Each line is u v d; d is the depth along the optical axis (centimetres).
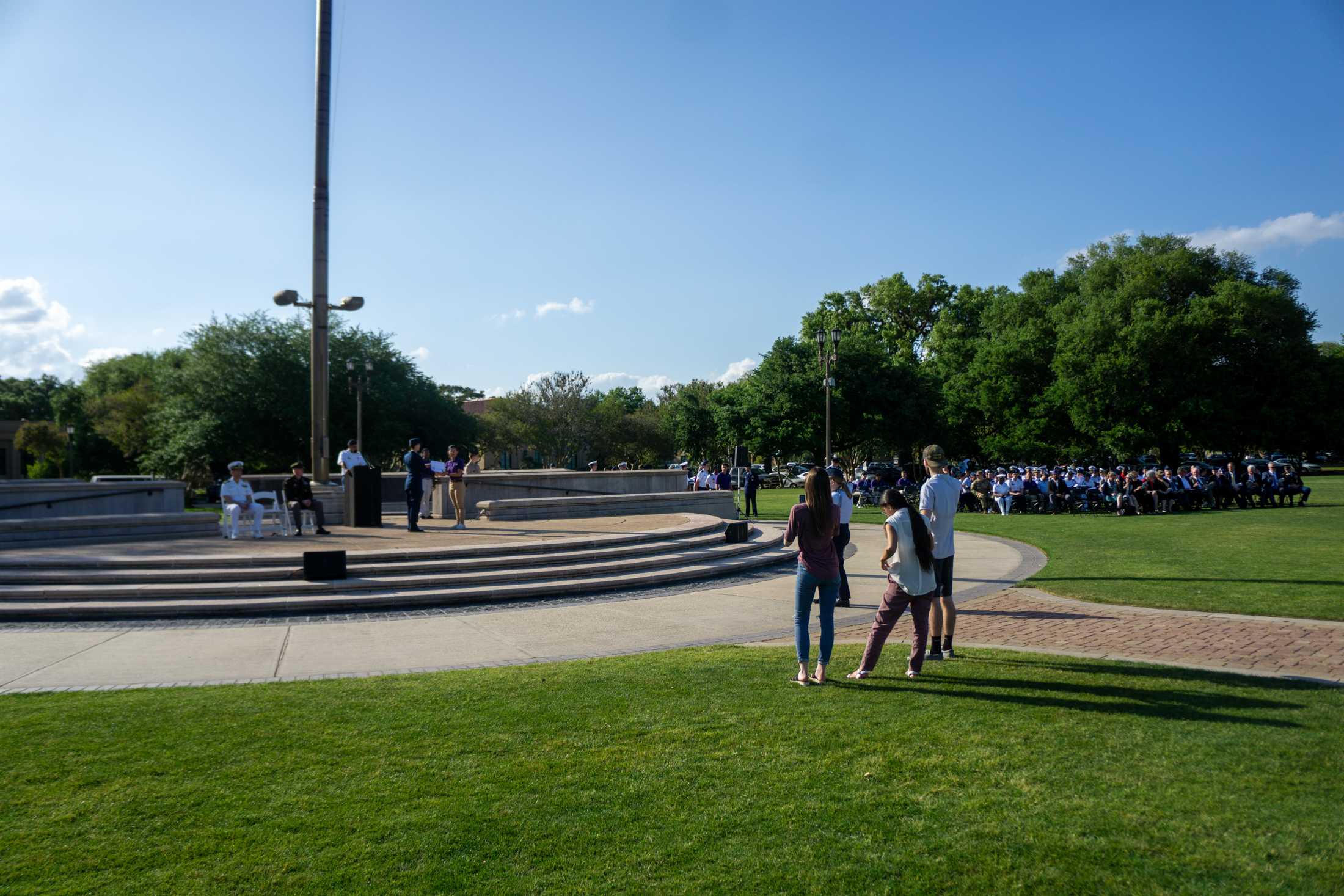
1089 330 4756
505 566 1243
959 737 521
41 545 1374
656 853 370
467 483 2250
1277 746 491
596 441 6706
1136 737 512
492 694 638
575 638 888
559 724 557
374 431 4650
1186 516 2403
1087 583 1202
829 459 3209
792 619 998
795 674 695
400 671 739
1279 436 4716
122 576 1069
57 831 393
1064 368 4872
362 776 465
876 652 672
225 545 1373
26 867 356
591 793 438
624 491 2592
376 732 543
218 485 3703
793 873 350
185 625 955
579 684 667
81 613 982
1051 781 445
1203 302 4681
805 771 467
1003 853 364
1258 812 399
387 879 347
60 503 1795
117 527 1469
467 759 491
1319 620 905
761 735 531
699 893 335
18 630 919
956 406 5612
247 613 1013
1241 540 1714
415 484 1642
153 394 5703
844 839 381
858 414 5147
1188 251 5159
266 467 4616
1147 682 646
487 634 909
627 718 571
